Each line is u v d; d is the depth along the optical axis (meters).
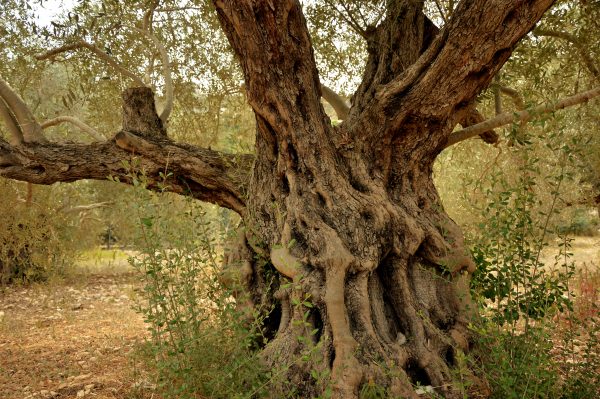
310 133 4.13
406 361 3.73
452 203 9.31
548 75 6.96
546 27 6.37
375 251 3.90
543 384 3.22
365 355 3.52
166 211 3.75
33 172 5.39
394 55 5.16
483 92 6.00
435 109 4.17
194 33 8.39
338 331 3.47
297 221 3.98
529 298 3.60
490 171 8.20
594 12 6.11
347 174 4.21
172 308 3.64
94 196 13.80
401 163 4.43
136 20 7.62
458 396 3.56
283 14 3.78
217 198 5.43
